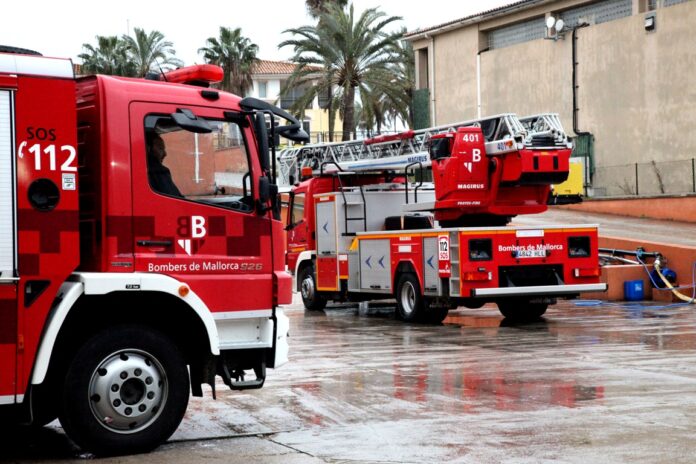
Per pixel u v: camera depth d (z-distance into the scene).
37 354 6.83
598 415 8.41
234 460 6.96
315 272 20.69
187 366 7.93
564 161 16.81
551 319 17.86
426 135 18.77
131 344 7.20
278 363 7.98
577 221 35.28
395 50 42.97
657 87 38.66
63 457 7.21
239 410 9.05
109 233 7.21
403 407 9.03
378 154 20.22
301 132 8.18
